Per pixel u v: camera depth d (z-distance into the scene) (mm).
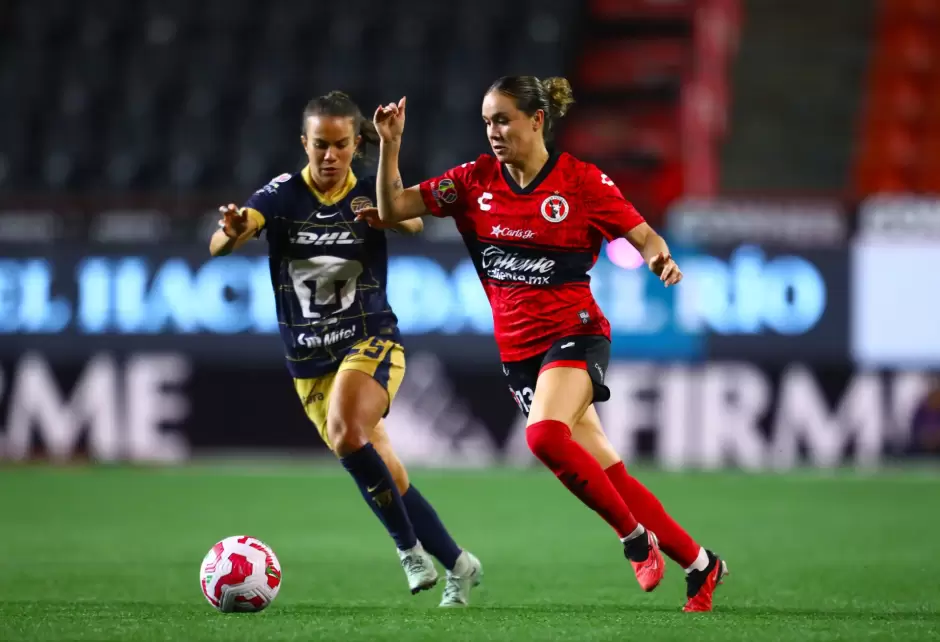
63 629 14281
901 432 41750
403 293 42938
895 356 41406
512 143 16172
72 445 44000
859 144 59938
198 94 58469
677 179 55625
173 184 55750
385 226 17125
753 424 41906
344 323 17891
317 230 17812
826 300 41500
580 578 21375
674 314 41906
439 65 58594
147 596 18578
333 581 20922
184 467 43250
